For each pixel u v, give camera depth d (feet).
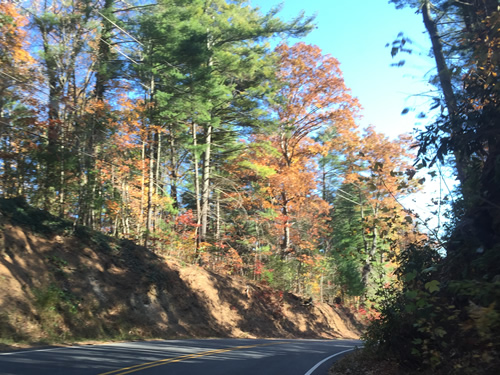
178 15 76.23
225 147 104.01
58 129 62.95
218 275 97.96
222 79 88.74
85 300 57.67
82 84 68.23
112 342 50.78
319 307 125.90
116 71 76.89
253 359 39.47
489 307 15.11
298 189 108.78
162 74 81.51
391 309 31.07
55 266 58.39
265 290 106.01
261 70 95.25
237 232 119.44
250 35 88.94
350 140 100.22
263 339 78.89
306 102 107.24
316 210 128.16
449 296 24.86
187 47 74.38
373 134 82.38
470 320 16.97
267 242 111.14
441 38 36.37
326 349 58.90
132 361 32.12
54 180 64.59
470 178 27.32
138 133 75.36
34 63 57.00
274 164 113.09
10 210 59.98
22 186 68.59
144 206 89.51
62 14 64.08
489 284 15.88
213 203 118.21
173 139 98.89
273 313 101.50
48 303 49.78
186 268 88.02
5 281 47.57
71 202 74.13
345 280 114.52
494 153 25.72
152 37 74.90
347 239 109.29
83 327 52.34
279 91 107.96
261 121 96.07
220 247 100.01
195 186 102.01
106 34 71.46
